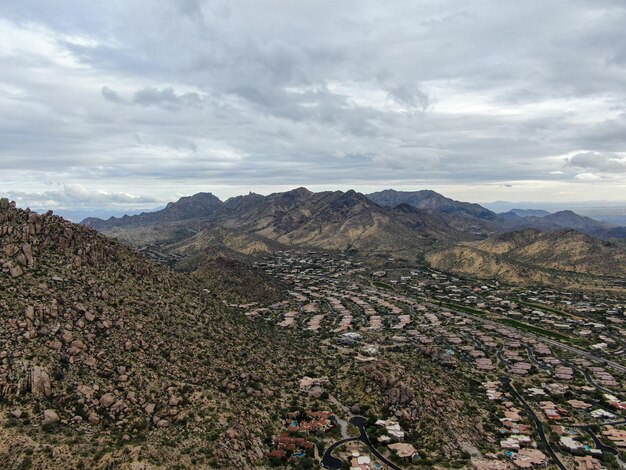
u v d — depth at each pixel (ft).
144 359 338.95
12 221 381.60
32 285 339.98
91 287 381.40
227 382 364.99
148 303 417.08
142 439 264.52
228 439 291.79
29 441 234.58
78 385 282.97
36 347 290.76
